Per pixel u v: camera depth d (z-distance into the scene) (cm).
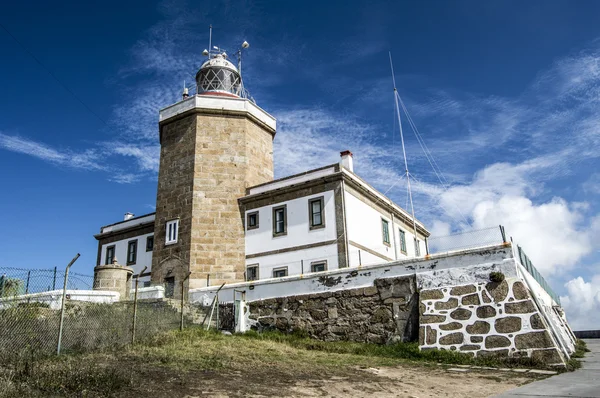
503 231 1431
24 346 1086
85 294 1975
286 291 1831
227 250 2489
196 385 830
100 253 3350
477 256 1437
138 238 3136
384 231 2744
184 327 1692
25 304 1341
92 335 1262
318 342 1588
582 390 815
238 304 1897
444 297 1438
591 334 3338
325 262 2248
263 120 2866
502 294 1338
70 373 816
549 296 2138
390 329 1539
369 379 973
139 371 916
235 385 848
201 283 2398
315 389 853
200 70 3058
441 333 1370
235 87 3066
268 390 825
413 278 1542
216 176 2592
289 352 1329
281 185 2512
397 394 839
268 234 2469
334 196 2314
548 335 1216
